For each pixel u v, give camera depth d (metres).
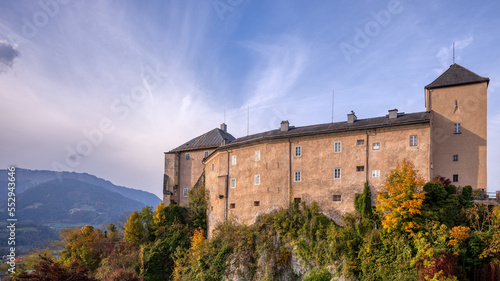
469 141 48.03
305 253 45.53
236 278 48.59
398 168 42.72
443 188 42.81
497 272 33.66
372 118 52.53
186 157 74.94
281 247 48.25
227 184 60.75
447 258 34.41
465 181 47.50
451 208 41.22
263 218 52.25
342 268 41.44
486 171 46.69
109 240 69.94
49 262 29.67
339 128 50.88
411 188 39.78
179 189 74.19
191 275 53.00
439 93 50.62
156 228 65.50
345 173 49.50
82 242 67.50
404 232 39.34
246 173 58.34
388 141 47.62
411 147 46.16
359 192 48.00
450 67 52.28
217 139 74.44
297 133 53.88
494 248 34.69
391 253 38.81
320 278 41.62
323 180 50.81
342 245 42.69
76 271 29.39
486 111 47.91
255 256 49.50
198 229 63.66
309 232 46.66
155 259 58.97
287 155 54.25
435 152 49.44
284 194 53.28
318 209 50.09
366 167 48.19
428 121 45.38
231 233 53.91
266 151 56.25
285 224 48.97
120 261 59.88
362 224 44.03
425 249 35.94
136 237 65.44
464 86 49.38
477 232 36.97
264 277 46.81
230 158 61.50
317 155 52.03
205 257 53.16
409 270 36.47
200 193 68.06
